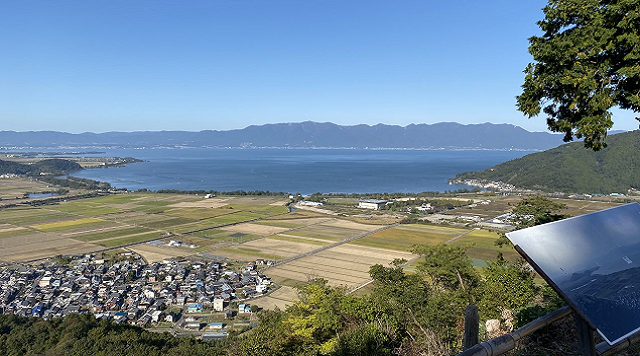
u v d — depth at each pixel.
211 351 27.62
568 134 12.53
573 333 8.65
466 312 6.26
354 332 14.27
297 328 17.11
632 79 10.48
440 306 14.85
